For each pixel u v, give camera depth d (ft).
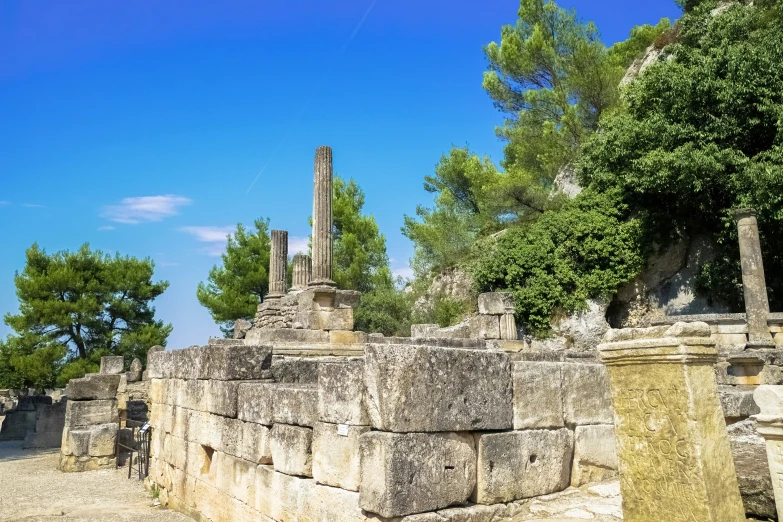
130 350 111.65
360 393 17.17
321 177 54.65
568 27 119.24
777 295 74.18
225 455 25.43
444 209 120.47
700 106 70.64
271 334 49.57
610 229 80.64
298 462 19.71
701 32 78.95
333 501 17.72
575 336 80.18
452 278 103.04
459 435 17.33
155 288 119.55
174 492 31.04
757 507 15.38
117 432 50.55
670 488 13.57
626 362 14.64
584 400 20.89
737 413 25.62
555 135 107.24
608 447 21.18
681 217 80.18
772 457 14.26
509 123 121.29
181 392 30.94
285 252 77.87
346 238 117.60
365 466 16.26
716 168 66.18
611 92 103.50
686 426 13.34
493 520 17.10
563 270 81.61
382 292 109.09
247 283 118.42
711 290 78.18
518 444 18.51
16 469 50.83
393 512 15.48
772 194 61.31
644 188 73.72
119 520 28.81
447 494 16.67
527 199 96.99
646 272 83.05
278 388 21.67
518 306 82.33
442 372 17.01
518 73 118.01
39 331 106.52
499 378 18.44
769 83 66.13
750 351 45.21
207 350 27.94
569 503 18.38
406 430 16.05
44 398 80.07
